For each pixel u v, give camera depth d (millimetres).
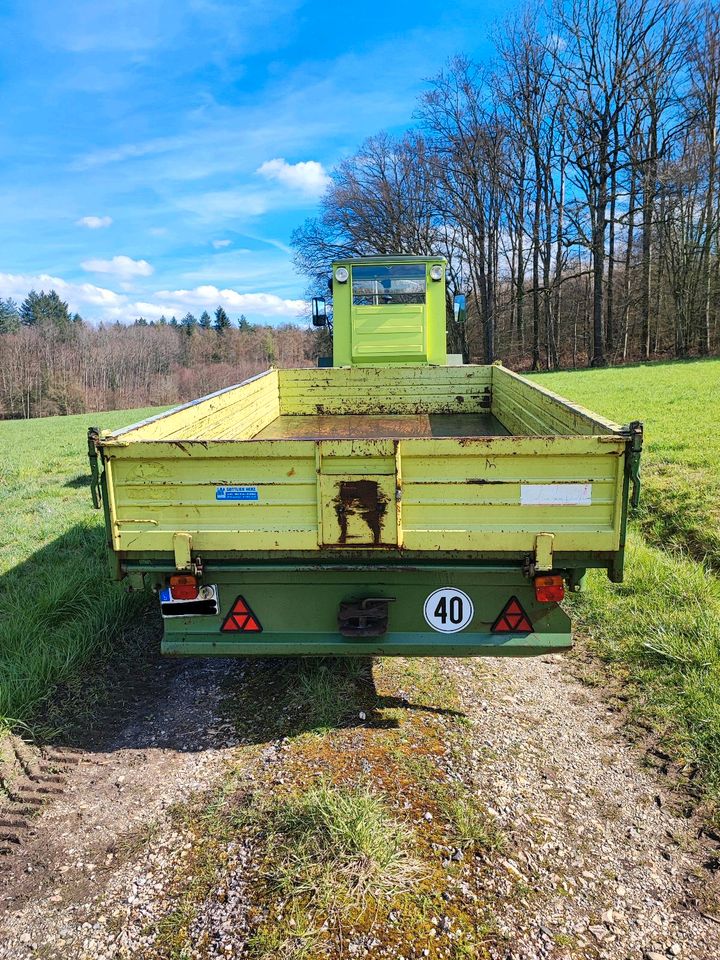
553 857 2434
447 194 36750
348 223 38969
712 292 32594
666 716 3359
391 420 6605
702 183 30766
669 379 19031
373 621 2963
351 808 2504
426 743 3088
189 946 2064
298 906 2160
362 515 2766
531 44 32312
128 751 3180
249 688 3703
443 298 7355
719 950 2074
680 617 4270
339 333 7449
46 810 2748
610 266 35375
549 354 36625
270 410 6570
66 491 9070
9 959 2051
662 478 7496
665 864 2432
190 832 2572
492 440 2666
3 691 3445
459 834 2494
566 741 3205
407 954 2006
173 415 3701
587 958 2039
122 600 4734
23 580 5270
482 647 2980
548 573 2842
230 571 2984
